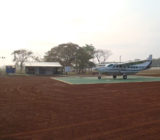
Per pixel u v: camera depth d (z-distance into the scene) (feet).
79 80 92.53
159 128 19.57
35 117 24.27
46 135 17.74
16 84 72.64
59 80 94.63
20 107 30.40
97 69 99.66
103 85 65.36
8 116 24.81
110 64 99.35
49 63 185.57
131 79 96.99
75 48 207.21
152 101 35.14
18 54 212.43
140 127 19.95
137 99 37.40
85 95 43.04
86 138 16.89
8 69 173.68
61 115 25.29
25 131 18.90
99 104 32.63
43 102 34.68
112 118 23.63
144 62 105.40
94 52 249.34
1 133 18.37
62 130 19.13
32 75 157.79
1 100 36.86
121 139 16.60
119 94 44.19
